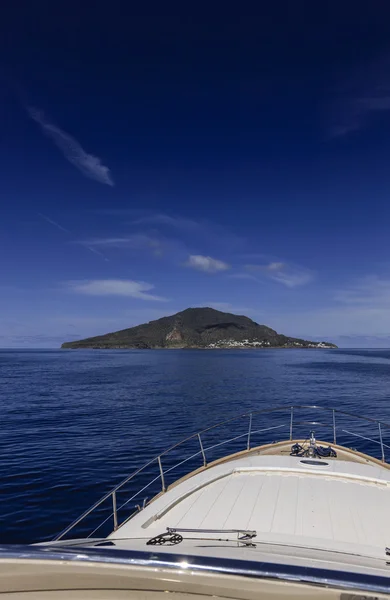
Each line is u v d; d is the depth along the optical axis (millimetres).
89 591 3135
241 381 65500
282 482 7812
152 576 3039
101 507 14156
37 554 3176
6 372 87062
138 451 21547
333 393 48812
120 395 46750
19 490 15734
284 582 2857
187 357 185375
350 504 6809
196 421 30359
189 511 6656
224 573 2926
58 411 35094
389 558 5043
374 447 22609
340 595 2799
